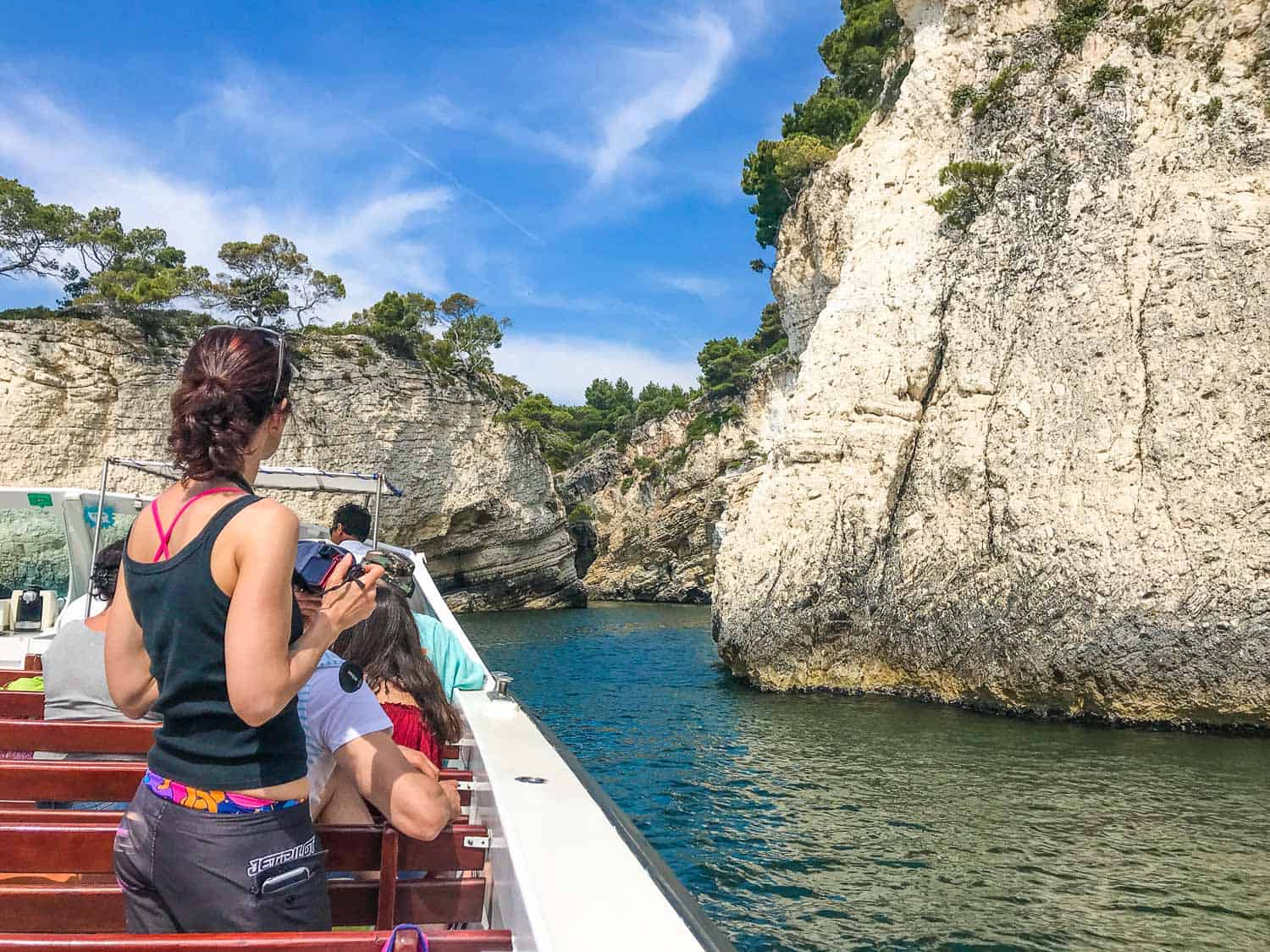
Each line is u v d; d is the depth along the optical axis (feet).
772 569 71.05
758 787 38.17
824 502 70.38
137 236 204.54
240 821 5.45
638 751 46.26
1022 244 67.00
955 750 45.11
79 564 23.59
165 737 5.52
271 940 4.93
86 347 141.08
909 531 66.23
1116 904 24.26
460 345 252.21
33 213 176.55
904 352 71.15
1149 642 52.34
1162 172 61.52
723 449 202.49
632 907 4.53
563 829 5.80
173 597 5.24
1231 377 54.39
